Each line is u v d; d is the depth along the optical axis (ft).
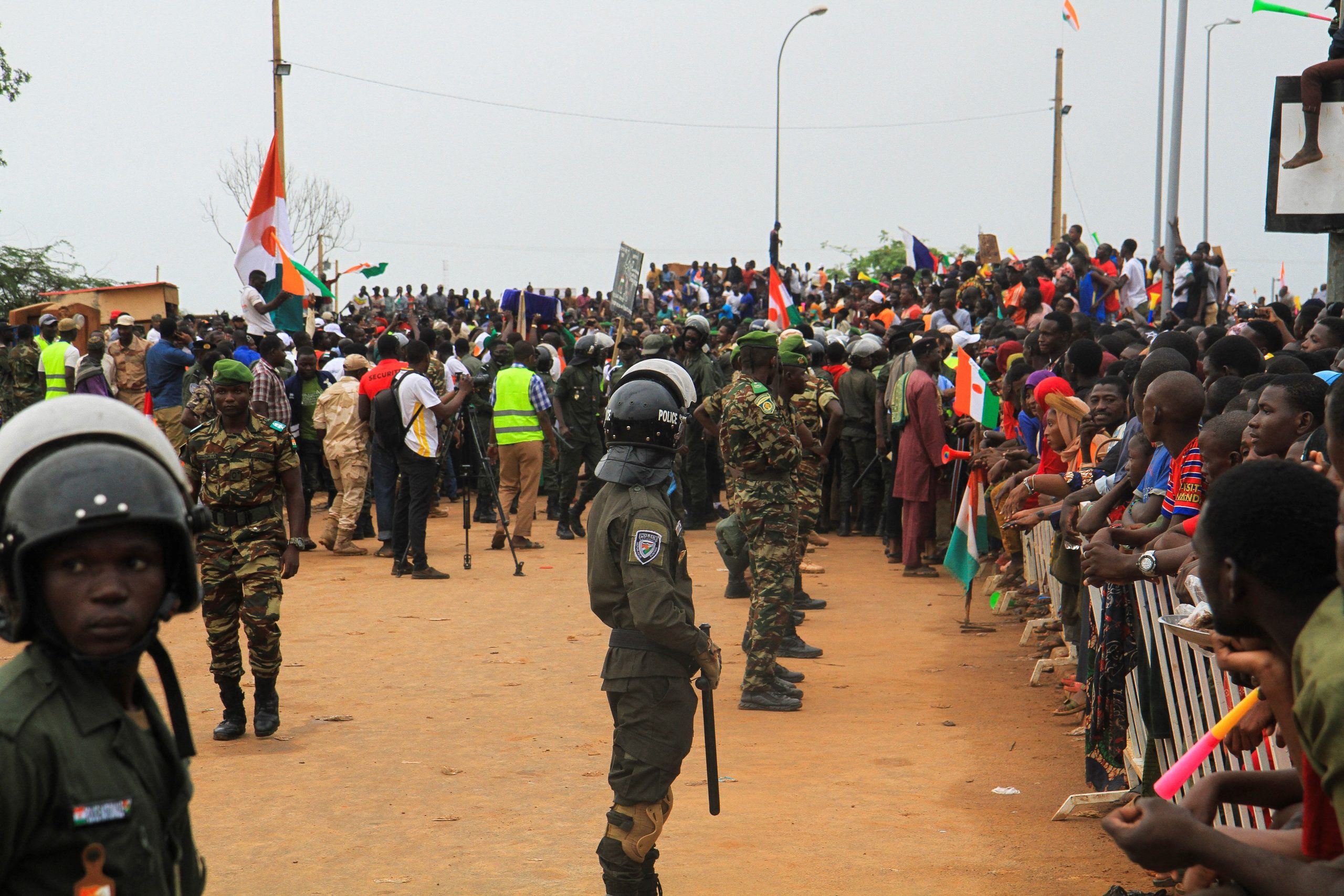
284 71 82.79
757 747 21.58
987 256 103.86
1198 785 7.91
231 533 21.81
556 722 23.31
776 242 93.04
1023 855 15.98
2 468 6.13
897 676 26.66
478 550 45.03
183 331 53.72
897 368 40.65
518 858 16.24
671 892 14.90
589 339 47.06
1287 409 14.14
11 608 6.02
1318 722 6.15
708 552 44.50
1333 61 24.82
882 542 46.57
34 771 5.74
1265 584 6.93
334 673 27.32
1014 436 34.17
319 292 61.16
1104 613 17.76
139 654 6.18
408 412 38.22
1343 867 6.48
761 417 23.84
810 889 14.93
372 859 16.28
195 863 6.76
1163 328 47.37
